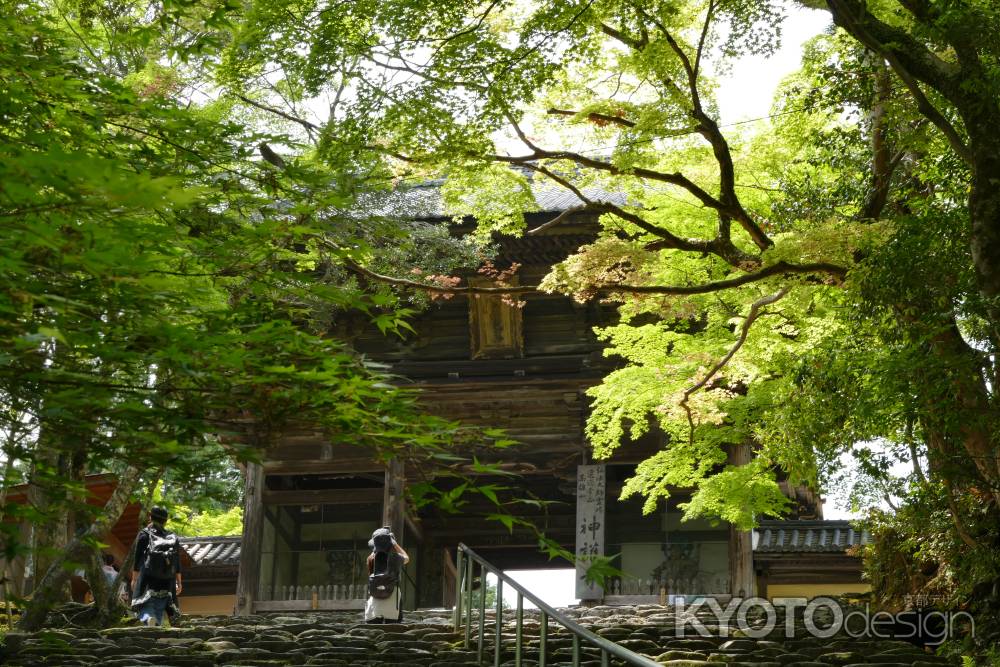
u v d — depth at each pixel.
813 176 15.34
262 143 6.43
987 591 14.44
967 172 12.79
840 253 12.27
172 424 5.23
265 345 5.40
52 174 4.08
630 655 7.10
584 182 15.55
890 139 13.68
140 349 5.12
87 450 5.37
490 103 12.20
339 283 16.86
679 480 18.11
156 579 15.14
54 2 10.35
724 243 13.92
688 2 14.04
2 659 10.98
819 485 15.21
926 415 11.71
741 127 15.28
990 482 12.91
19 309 4.57
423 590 29.31
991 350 11.53
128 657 11.00
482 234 15.59
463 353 26.58
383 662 11.20
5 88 5.71
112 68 10.57
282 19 11.50
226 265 5.83
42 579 15.40
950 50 13.46
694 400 16.25
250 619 16.73
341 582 26.58
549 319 26.42
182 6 6.96
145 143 6.18
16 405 5.20
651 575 25.14
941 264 11.17
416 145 12.42
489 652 11.74
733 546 23.92
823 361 12.70
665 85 13.14
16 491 15.40
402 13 11.72
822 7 13.15
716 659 11.66
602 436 18.12
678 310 15.38
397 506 25.73
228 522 38.00
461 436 5.88
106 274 4.57
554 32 12.05
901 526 15.90
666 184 15.77
